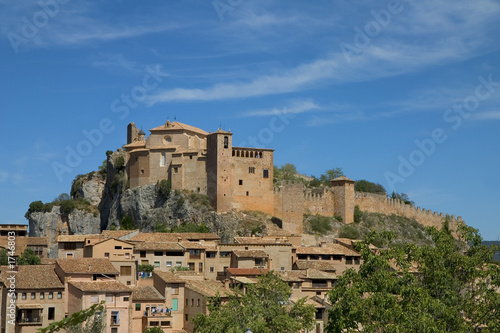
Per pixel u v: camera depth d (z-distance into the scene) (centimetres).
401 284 10562
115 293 12769
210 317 11475
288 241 17512
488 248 11044
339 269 17112
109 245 15512
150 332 12756
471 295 10406
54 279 13088
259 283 11900
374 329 9925
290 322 11125
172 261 15838
